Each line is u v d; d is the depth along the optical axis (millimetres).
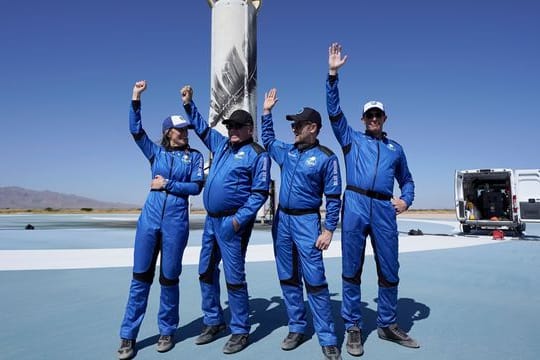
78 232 15914
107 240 12406
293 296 3523
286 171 3584
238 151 3592
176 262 3443
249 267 7289
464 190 14406
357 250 3512
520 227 13414
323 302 3285
